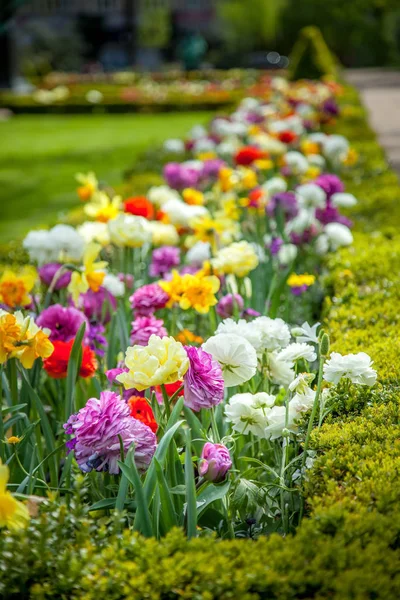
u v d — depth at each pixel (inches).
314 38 909.2
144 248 149.3
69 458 90.2
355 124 447.8
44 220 389.7
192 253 142.7
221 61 1755.7
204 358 82.3
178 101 925.8
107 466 80.4
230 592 63.6
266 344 95.0
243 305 125.0
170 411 88.9
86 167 546.9
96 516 87.3
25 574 67.6
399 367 104.4
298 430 90.0
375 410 92.0
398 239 189.9
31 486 84.0
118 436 77.9
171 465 83.4
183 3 2134.6
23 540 68.1
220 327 94.9
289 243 162.7
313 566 65.7
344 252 171.6
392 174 286.2
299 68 903.1
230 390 104.7
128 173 342.0
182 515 82.7
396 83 1002.7
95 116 928.3
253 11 1710.1
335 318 131.5
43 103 960.3
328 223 177.8
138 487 73.9
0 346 85.4
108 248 148.3
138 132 729.6
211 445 77.5
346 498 75.0
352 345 116.8
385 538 69.4
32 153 605.6
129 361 81.3
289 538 70.8
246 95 719.7
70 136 714.2
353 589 63.0
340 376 87.3
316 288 158.1
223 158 284.7
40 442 105.3
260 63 1724.9
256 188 201.9
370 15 1614.2
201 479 80.6
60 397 112.3
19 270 181.5
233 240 170.1
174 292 104.8
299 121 337.1
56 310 106.5
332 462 82.1
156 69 1830.7
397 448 83.4
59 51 1733.5
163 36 1984.5
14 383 102.4
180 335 118.6
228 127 311.9
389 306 134.5
